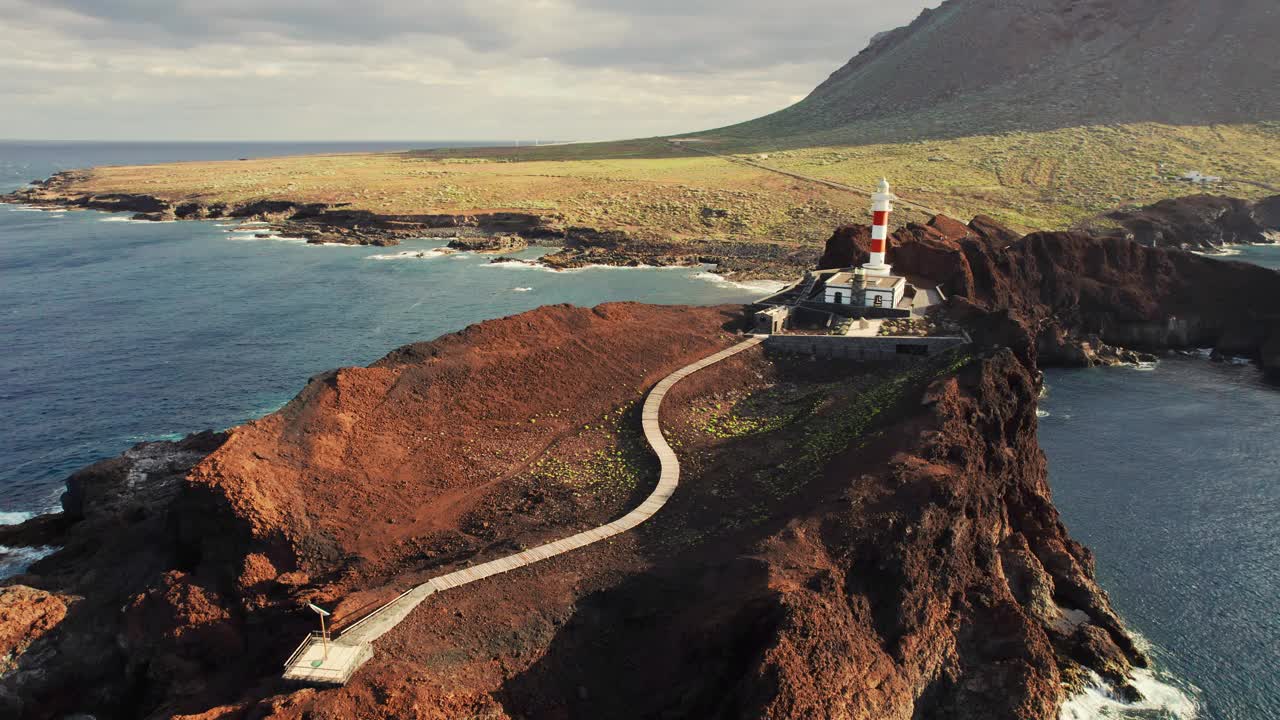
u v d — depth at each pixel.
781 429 56.84
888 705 33.59
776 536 37.91
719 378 65.12
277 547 40.56
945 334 70.69
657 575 38.03
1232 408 74.19
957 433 45.44
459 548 42.06
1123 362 90.00
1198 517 53.50
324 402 50.62
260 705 30.14
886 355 69.38
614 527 43.31
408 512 45.16
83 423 67.38
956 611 39.38
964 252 94.00
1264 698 37.94
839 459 46.09
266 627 37.38
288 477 44.34
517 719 32.25
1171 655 40.84
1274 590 45.59
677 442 54.56
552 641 35.09
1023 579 43.19
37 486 56.97
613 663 34.97
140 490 51.22
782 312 76.25
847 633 34.06
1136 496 56.50
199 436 59.53
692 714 32.28
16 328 95.44
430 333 93.88
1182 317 95.44
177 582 38.84
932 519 38.69
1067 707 37.25
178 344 89.25
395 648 33.16
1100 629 41.31
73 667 37.38
